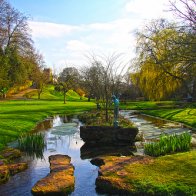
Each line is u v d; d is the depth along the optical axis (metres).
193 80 26.56
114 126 23.36
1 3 60.56
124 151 20.92
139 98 76.56
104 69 36.94
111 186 12.59
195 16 18.86
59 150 21.45
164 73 32.28
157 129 31.25
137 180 12.82
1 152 19.05
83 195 12.48
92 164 17.28
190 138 20.14
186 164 14.22
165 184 12.17
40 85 92.94
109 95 35.66
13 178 14.70
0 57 62.12
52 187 12.72
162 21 37.88
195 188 11.60
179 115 41.62
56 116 47.31
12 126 29.33
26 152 20.64
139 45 39.06
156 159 15.55
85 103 76.12
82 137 23.34
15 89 92.75
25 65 73.19
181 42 19.89
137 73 42.22
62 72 116.94
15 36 65.31
